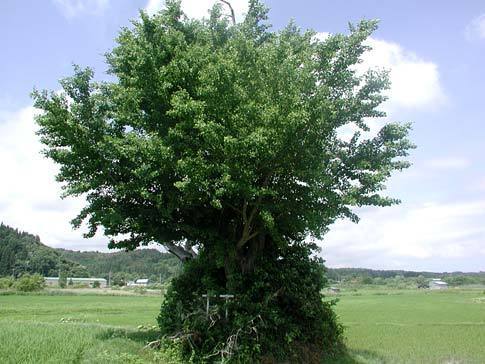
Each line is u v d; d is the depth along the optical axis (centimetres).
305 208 1775
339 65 1831
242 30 2170
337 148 1925
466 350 2586
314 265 2191
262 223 1914
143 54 1762
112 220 1750
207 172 1614
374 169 1853
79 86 1836
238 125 1606
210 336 1809
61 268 15525
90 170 1850
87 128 1834
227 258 1972
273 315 1903
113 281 15425
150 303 6519
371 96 1870
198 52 1789
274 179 1803
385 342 2844
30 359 1438
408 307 6412
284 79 1619
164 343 1809
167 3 2025
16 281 10375
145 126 1855
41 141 1867
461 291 13462
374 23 1848
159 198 1738
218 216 1988
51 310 4919
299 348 2038
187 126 1666
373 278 19538
